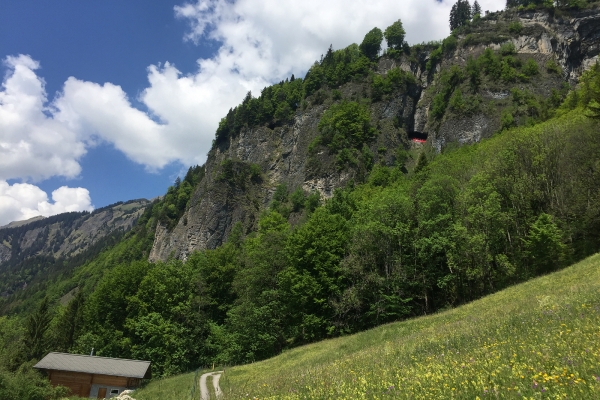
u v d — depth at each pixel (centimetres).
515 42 13138
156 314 4862
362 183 10888
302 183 12275
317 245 4625
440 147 11256
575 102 7912
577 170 4384
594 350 830
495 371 812
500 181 4656
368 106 13438
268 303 4747
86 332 5522
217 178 13225
